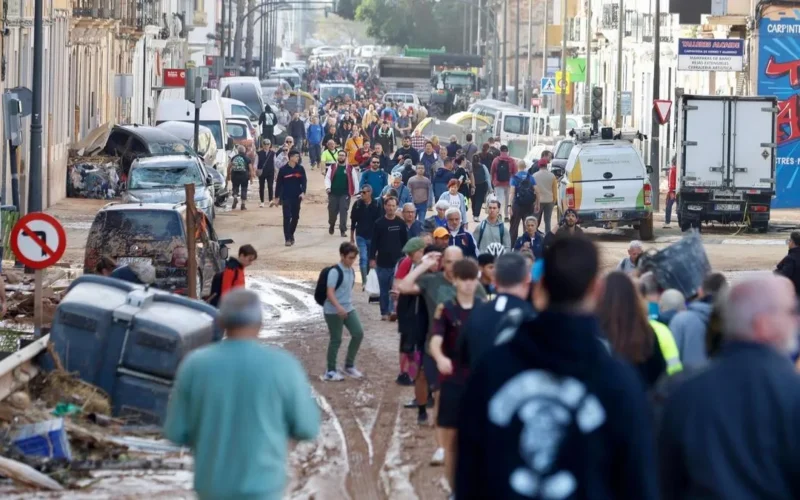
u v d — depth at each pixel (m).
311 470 31.33
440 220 55.72
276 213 105.06
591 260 13.77
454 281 28.02
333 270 42.81
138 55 173.12
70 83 119.94
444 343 27.91
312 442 34.16
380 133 137.12
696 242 28.94
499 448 13.48
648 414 13.68
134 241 54.72
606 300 21.84
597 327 13.76
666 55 163.00
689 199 96.56
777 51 119.06
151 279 42.19
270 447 17.78
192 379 17.95
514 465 13.42
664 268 28.55
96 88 136.38
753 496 13.60
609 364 13.51
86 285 37.09
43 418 33.34
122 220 54.81
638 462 13.34
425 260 32.78
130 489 28.73
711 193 96.25
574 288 13.65
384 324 55.34
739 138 96.31
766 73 119.25
